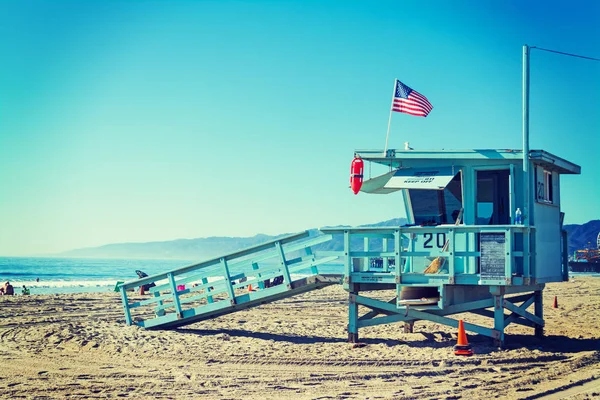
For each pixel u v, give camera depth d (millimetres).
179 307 17719
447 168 15602
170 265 188750
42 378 11727
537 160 15195
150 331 17375
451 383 11242
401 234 14641
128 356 14016
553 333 18094
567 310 24906
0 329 18031
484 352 14016
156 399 10180
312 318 21391
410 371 12305
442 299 14234
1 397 10250
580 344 15852
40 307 25500
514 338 16906
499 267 13789
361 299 15297
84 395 10414
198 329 17969
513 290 15406
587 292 36000
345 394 10477
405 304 14578
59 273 107500
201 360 13594
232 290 17250
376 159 16047
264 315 22016
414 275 14484
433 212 15992
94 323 18766
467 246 14992
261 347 15086
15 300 29266
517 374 11977
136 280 18188
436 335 16922
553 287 40812
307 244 16297
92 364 13125
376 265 16469
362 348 14906
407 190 16234
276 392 10656
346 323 19953
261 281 17156
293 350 14703
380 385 11156
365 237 15797
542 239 16062
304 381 11508
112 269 135250
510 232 13797
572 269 108812
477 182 15773
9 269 121000
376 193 17656
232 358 13789
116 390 10781
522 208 14922
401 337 16641
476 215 15578
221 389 10875
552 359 13531
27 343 15547
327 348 14938
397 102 16016
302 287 16297
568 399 10086
